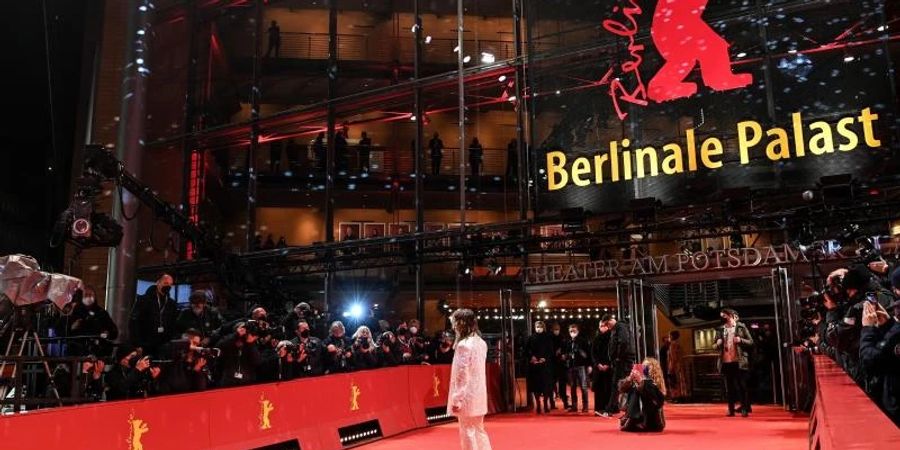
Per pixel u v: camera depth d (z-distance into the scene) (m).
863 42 13.84
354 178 25.66
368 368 12.34
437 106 22.20
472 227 16.56
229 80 25.86
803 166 13.89
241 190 26.28
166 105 23.11
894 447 1.77
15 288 7.57
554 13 17.05
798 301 13.73
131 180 12.39
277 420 8.70
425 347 14.87
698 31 15.35
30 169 21.09
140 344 8.91
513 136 27.94
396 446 10.12
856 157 13.50
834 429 2.19
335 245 17.59
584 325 24.62
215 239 15.69
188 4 22.83
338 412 10.12
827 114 13.88
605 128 15.96
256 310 9.26
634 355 13.48
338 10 27.30
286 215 27.11
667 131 15.28
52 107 21.81
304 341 10.07
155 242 21.80
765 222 14.03
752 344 13.10
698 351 20.19
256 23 21.59
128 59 17.94
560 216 15.11
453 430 12.25
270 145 27.59
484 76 18.42
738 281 18.95
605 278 15.44
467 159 27.53
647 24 15.95
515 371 16.36
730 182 14.47
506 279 23.66
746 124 14.52
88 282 20.83
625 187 15.48
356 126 28.03
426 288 23.78
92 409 5.88
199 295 9.11
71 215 10.30
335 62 20.73
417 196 18.80
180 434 6.98
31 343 8.84
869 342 4.29
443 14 27.16
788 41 14.51
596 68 16.36
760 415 13.12
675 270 14.70
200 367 7.99
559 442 9.95
